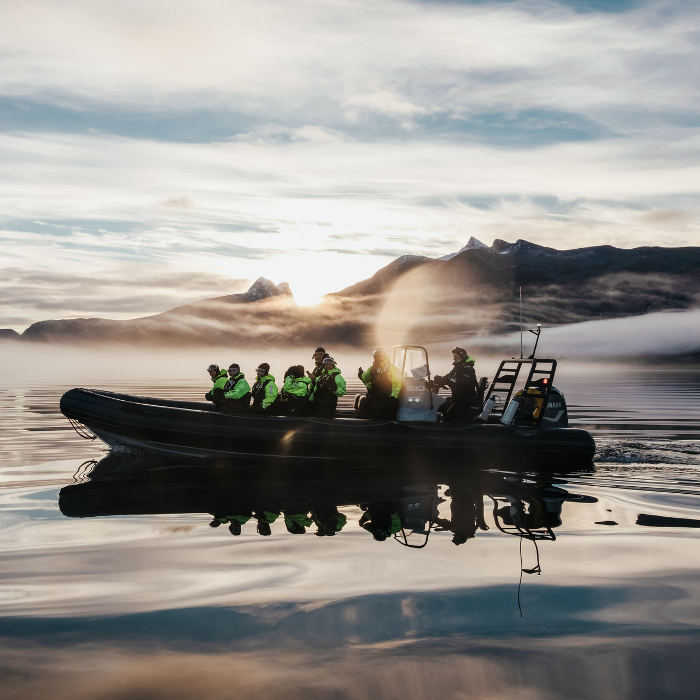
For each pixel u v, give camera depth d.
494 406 9.50
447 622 3.08
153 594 3.47
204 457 8.60
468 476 7.58
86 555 4.21
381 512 5.54
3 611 3.23
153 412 8.73
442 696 2.40
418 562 4.04
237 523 5.13
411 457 8.03
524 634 2.95
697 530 4.86
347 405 18.42
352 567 3.94
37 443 10.45
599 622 3.08
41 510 5.63
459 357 8.84
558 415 8.70
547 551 4.29
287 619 3.12
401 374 8.74
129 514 5.47
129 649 2.79
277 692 2.43
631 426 13.21
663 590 3.51
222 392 9.21
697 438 10.86
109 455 9.12
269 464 8.30
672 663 2.65
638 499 6.12
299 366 9.06
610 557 4.14
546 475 7.57
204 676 2.56
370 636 2.93
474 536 4.69
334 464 8.16
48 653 2.75
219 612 3.21
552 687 2.47
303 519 5.29
